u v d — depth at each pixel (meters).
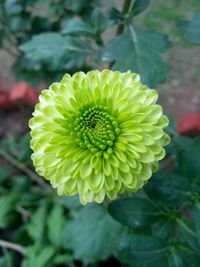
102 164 0.10
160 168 0.19
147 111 0.10
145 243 0.13
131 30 0.14
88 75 0.10
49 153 0.10
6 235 0.24
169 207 0.13
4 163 0.27
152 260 0.12
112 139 0.10
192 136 0.25
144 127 0.10
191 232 0.13
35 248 0.21
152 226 0.13
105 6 0.36
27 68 0.25
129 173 0.10
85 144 0.10
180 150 0.14
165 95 0.31
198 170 0.13
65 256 0.21
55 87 0.11
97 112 0.10
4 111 0.30
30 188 0.24
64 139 0.10
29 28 0.25
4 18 0.25
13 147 0.26
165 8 0.37
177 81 0.32
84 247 0.17
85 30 0.16
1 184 0.25
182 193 0.12
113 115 0.10
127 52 0.14
